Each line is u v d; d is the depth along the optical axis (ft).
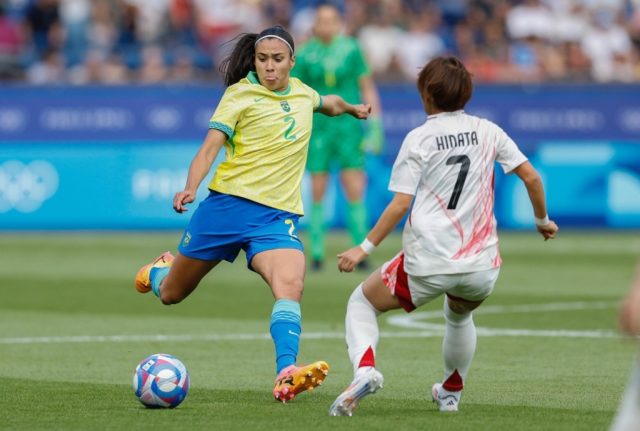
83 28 294.25
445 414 79.61
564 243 236.43
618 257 214.07
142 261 206.08
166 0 302.25
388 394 90.84
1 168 250.57
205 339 123.75
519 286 173.17
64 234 249.34
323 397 88.28
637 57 303.89
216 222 86.63
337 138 186.19
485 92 253.85
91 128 250.37
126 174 250.78
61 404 84.43
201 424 75.25
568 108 254.27
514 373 101.14
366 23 298.97
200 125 250.16
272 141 86.63
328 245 232.32
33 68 289.33
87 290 169.07
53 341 122.72
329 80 183.52
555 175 254.06
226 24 301.63
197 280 89.61
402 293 79.10
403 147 78.07
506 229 254.47
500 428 73.56
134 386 82.38
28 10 294.46
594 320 137.39
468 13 305.32
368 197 248.93
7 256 214.07
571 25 308.40
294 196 87.76
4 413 80.48
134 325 135.13
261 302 156.46
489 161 78.69
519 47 297.53
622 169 254.68
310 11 305.53
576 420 76.95
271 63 86.84
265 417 77.82
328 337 124.36
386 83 251.80
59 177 250.78
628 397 50.57
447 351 80.89
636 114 254.27
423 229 77.92
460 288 78.28
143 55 288.51
